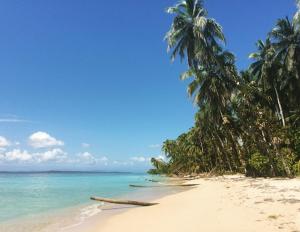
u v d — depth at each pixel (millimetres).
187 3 38219
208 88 39781
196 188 32562
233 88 40688
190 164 82312
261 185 25938
